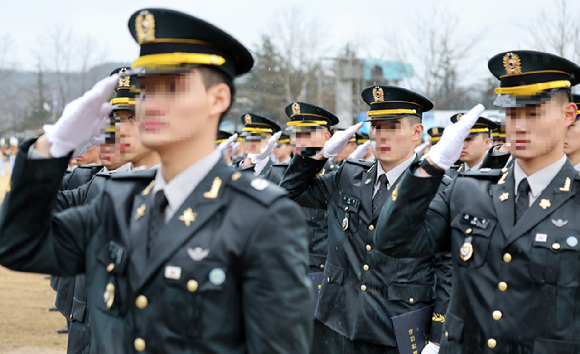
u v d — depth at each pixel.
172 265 1.63
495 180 2.61
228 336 1.65
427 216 2.61
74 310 3.47
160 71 1.67
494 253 2.41
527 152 2.37
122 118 3.31
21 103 49.25
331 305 3.96
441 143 2.30
